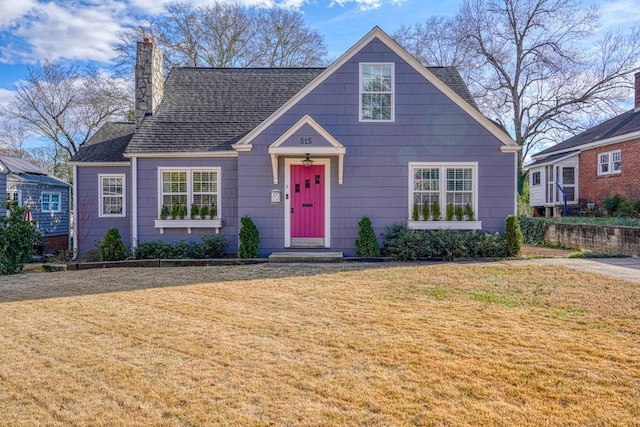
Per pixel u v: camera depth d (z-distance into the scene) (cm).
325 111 1107
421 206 1109
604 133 1955
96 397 322
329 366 372
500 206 1101
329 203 1114
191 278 823
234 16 2933
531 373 353
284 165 1120
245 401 312
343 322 502
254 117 1274
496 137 1099
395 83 1102
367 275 809
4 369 375
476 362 376
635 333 450
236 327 489
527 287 675
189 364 381
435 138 1103
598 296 607
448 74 1363
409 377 348
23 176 1825
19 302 641
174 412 298
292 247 1123
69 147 3206
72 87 3106
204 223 1159
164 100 1325
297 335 457
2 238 972
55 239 2033
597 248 1231
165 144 1180
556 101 2689
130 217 1232
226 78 1430
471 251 1044
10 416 296
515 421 280
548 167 2170
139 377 355
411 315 529
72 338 459
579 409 295
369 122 1105
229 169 1180
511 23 2727
